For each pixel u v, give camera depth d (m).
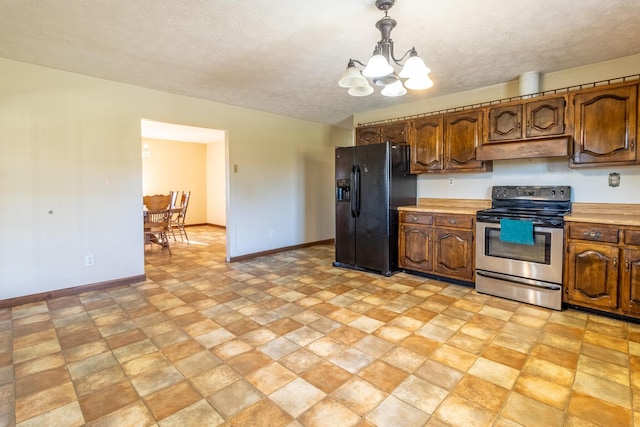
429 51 2.92
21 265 3.21
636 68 3.06
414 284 3.76
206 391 1.87
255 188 5.20
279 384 1.93
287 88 3.97
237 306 3.13
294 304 3.17
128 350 2.32
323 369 2.08
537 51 2.95
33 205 3.26
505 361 2.15
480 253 3.43
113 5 2.16
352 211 4.38
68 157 3.43
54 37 2.62
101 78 3.58
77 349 2.33
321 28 2.48
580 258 2.85
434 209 3.87
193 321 2.80
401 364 2.13
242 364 2.14
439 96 4.36
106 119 3.64
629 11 2.28
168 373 2.04
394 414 1.68
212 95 4.27
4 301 3.12
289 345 2.38
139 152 3.90
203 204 9.45
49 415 1.68
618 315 2.72
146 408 1.73
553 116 3.17
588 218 2.81
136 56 3.00
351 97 4.37
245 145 5.02
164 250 5.82
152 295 3.45
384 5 2.10
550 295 2.98
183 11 2.23
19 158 3.17
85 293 3.52
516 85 3.75
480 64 3.25
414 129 4.25
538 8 2.23
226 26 2.45
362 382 1.94
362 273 4.24
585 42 2.77
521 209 3.50
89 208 3.57
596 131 2.96
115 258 3.76
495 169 3.87
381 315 2.89
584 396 1.79
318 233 6.31
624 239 2.64
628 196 3.06
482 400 1.78
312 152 6.07
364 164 4.23
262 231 5.34
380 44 2.14
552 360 2.15
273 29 2.49
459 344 2.38
